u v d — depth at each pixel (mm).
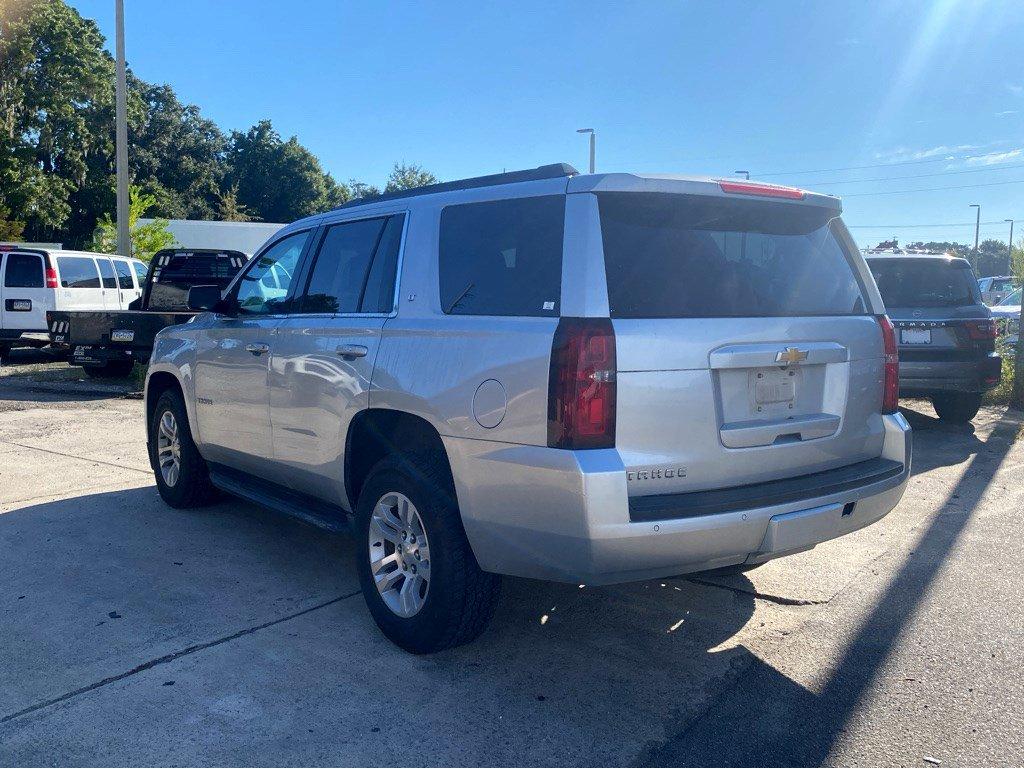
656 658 4020
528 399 3418
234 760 3146
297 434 4773
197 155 70625
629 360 3354
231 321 5449
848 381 3988
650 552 3332
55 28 42688
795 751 3258
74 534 5711
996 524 6117
